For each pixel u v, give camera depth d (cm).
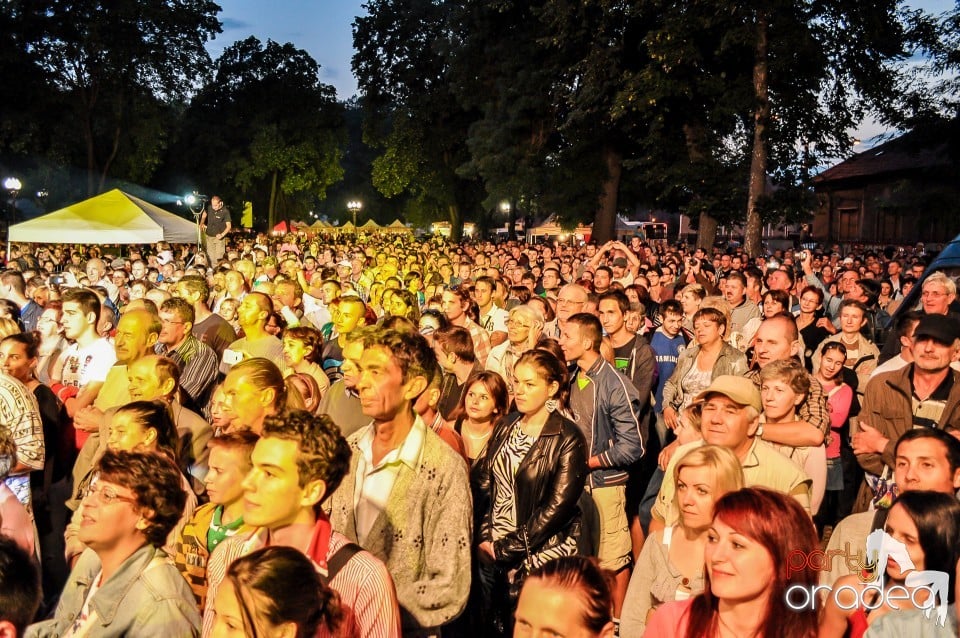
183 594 306
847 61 2566
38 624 325
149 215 2495
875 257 2112
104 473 305
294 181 6606
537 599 230
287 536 285
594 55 2911
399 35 5394
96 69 4841
